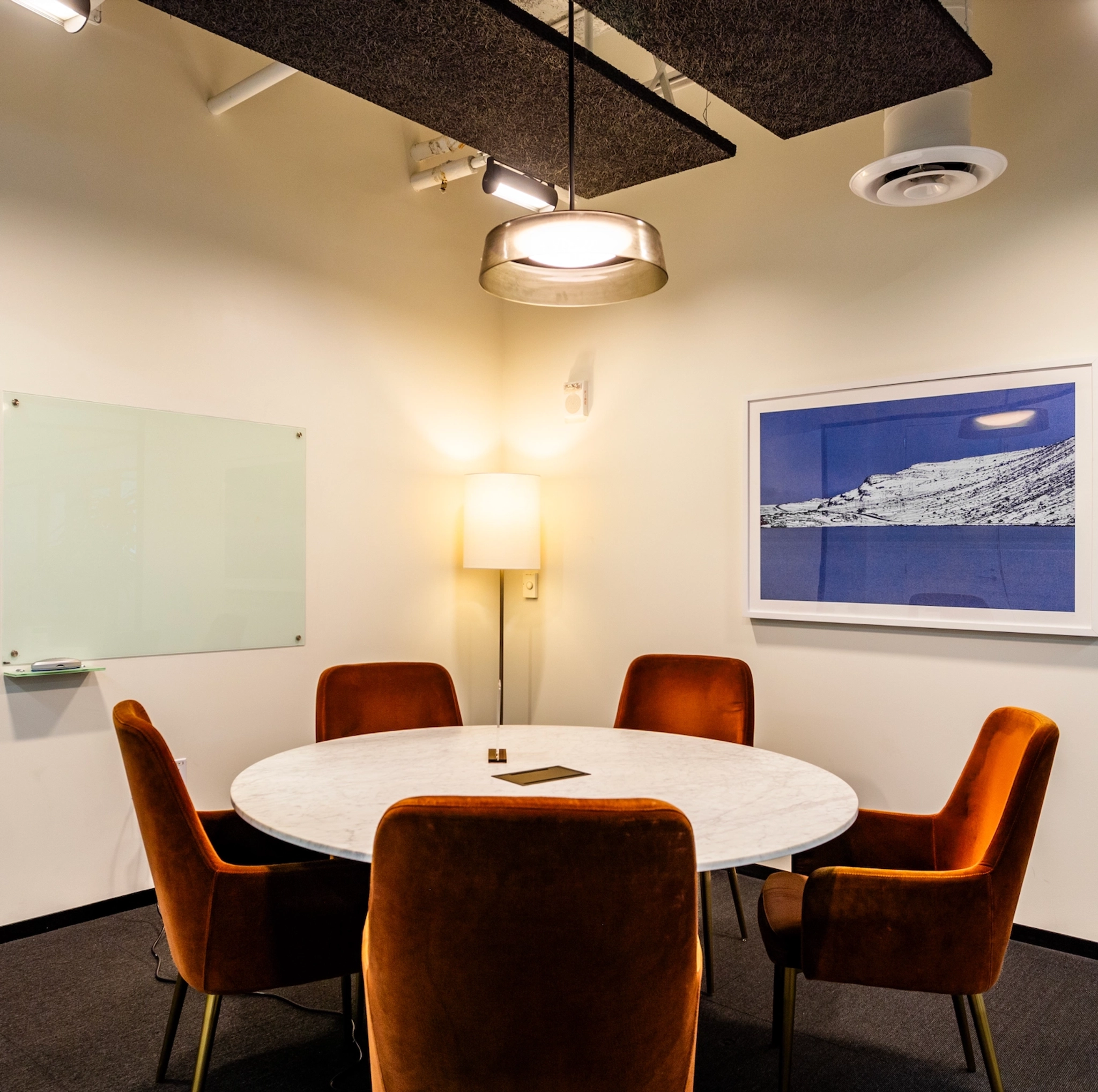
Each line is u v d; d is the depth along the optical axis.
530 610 4.34
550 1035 1.12
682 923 1.12
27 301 2.81
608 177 3.20
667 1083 1.20
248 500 3.40
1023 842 1.69
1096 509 2.69
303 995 2.46
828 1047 2.19
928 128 2.56
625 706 2.98
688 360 3.74
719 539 3.63
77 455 2.93
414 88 2.54
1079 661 2.74
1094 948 2.70
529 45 2.31
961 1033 2.07
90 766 2.96
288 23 2.20
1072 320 2.76
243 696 3.38
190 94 3.24
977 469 2.94
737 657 3.56
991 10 2.91
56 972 2.56
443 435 4.19
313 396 3.64
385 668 2.92
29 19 2.83
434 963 1.11
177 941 1.73
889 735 3.15
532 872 1.06
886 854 2.12
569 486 4.18
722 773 2.12
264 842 2.21
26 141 2.81
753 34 2.20
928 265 3.07
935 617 3.02
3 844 2.76
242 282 3.40
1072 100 2.76
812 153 3.37
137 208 3.09
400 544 3.98
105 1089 1.97
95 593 2.97
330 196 3.71
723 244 3.63
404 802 1.08
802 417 3.36
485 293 4.41
